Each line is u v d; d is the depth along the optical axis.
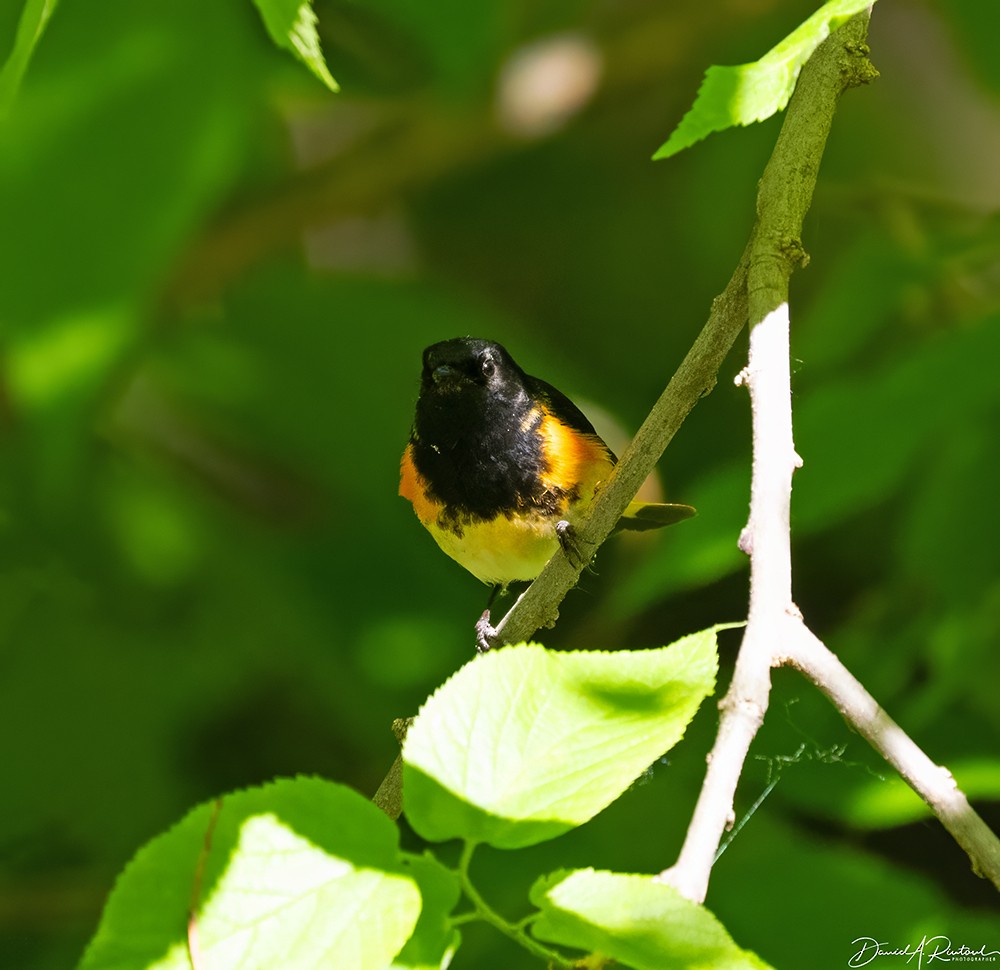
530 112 11.70
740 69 4.86
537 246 13.21
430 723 3.98
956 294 9.46
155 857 3.72
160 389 10.44
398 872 3.73
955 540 8.74
